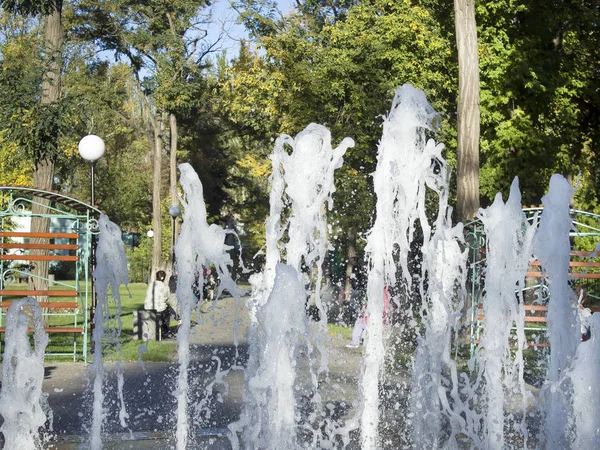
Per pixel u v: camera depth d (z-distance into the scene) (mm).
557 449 6488
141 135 54250
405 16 25281
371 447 7742
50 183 19609
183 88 40812
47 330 13852
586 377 5652
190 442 7816
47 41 19688
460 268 11711
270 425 7148
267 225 9289
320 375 12203
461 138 18891
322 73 25344
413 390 9117
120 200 53906
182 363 8211
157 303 18312
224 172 54875
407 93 9023
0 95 18875
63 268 52438
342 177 24812
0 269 14781
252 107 32125
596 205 29562
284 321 7102
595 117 29828
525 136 24859
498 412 7922
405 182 9023
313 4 35188
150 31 40719
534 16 25688
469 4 18859
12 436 6602
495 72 24562
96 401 8148
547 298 15047
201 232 9016
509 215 8516
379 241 8984
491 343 8211
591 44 28219
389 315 14922
